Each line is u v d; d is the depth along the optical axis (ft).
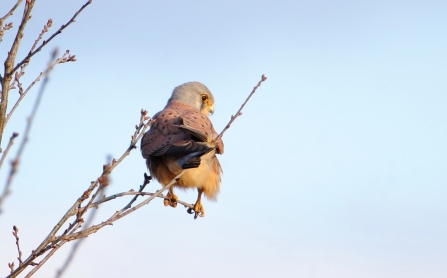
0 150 24.40
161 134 35.37
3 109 24.85
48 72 19.01
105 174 24.45
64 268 19.76
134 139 26.12
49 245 23.09
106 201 27.12
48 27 27.20
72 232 23.58
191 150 32.73
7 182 17.93
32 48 26.00
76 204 24.12
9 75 25.12
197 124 36.29
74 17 26.66
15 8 26.23
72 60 28.96
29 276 21.53
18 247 23.22
